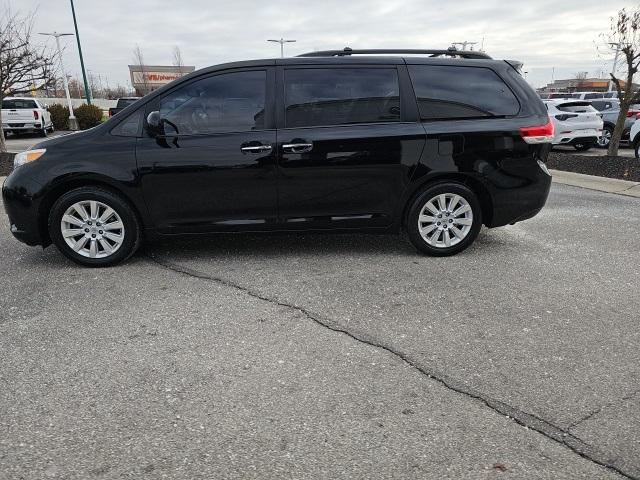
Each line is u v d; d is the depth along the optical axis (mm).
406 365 3074
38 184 4598
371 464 2279
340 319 3688
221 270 4719
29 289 4289
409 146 4766
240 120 4703
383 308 3869
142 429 2510
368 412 2637
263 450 2369
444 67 4910
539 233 5973
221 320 3680
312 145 4680
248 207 4773
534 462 2291
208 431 2498
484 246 5445
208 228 4809
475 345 3309
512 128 4852
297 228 4887
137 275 4602
